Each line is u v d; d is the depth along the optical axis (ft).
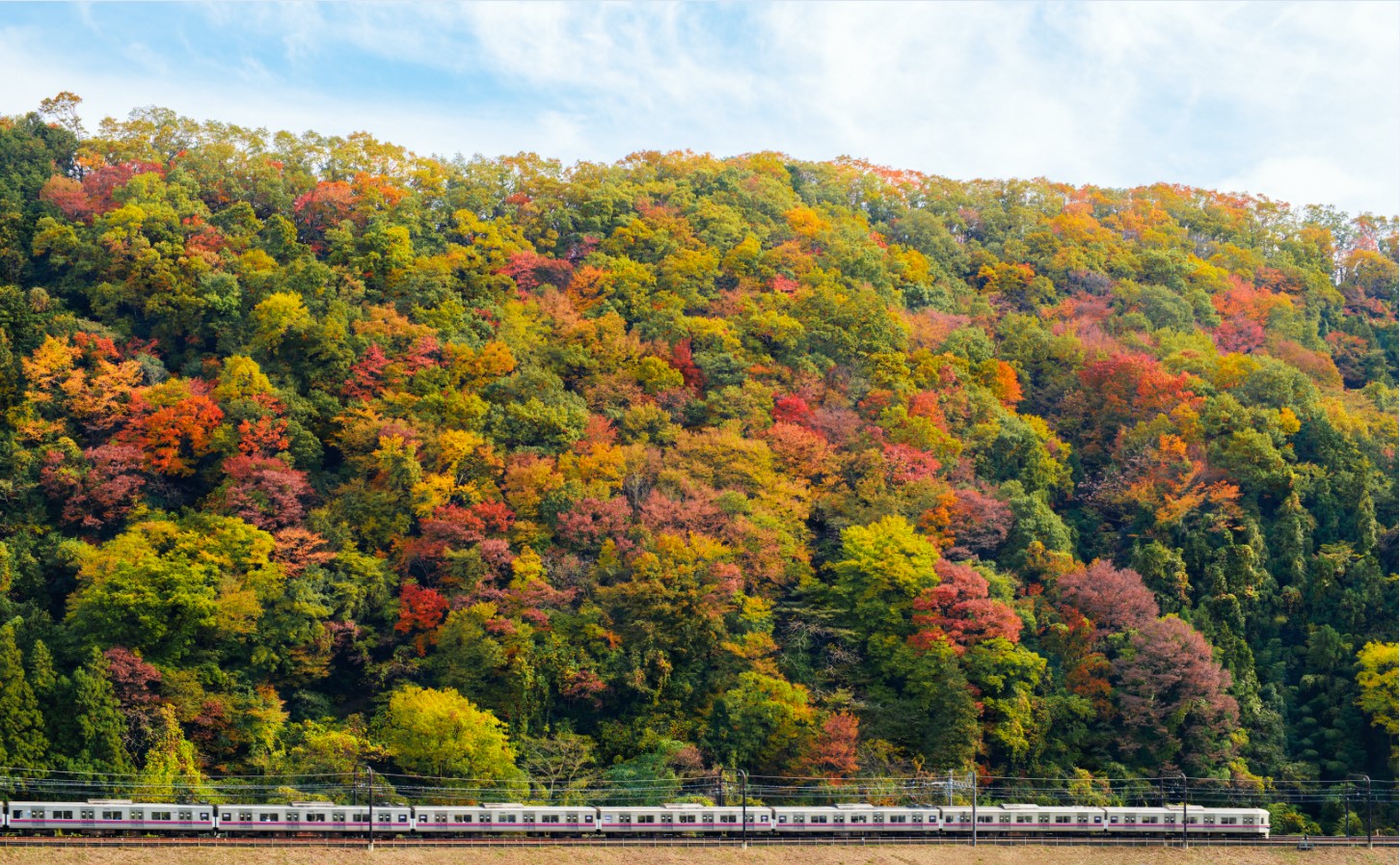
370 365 581.53
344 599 494.18
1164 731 487.61
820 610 518.37
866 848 424.05
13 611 466.70
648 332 646.33
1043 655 522.47
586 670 478.59
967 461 597.52
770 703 466.29
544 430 573.74
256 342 587.68
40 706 429.38
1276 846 446.60
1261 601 550.77
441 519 526.16
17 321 565.94
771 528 539.70
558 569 512.22
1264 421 615.98
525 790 438.81
